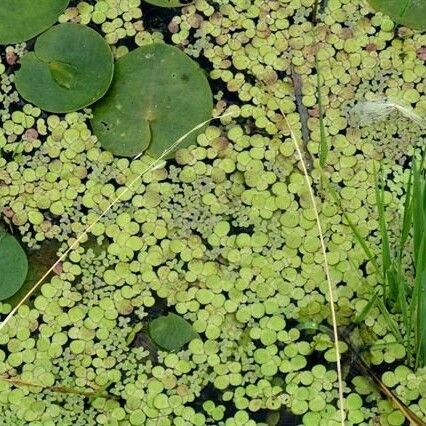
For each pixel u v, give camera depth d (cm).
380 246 73
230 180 73
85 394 72
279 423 72
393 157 73
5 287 73
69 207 73
